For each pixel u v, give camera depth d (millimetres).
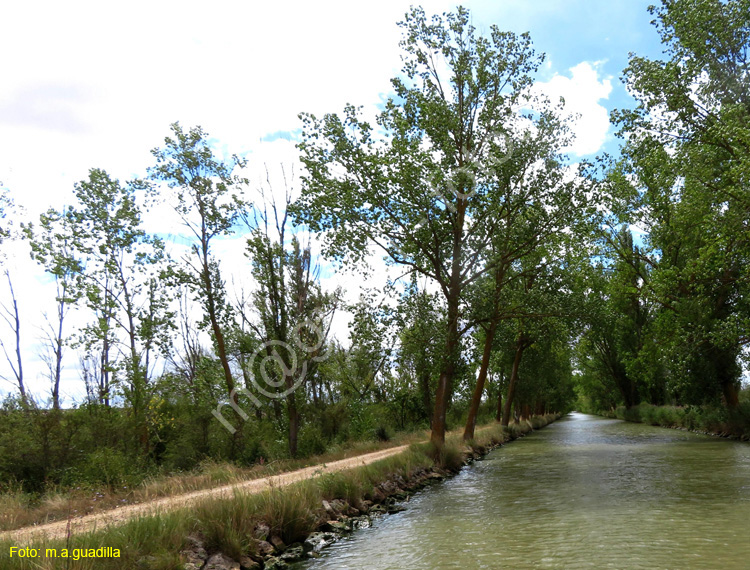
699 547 8852
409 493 17016
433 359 23094
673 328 29734
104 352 26453
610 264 37438
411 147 22266
